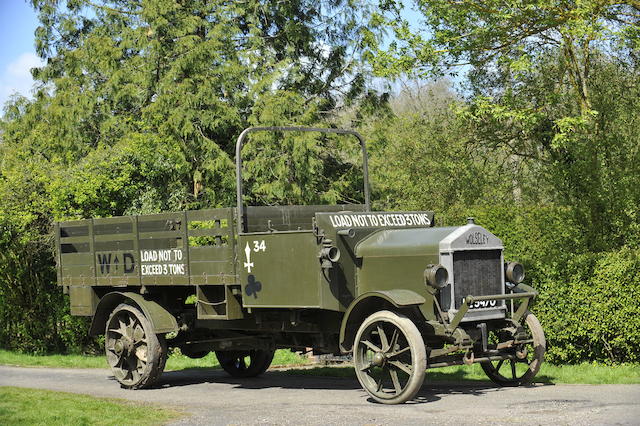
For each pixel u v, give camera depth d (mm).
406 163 18234
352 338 9078
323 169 23094
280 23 24344
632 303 10867
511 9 14039
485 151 17609
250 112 22844
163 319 10648
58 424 7871
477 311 8867
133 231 10906
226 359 12133
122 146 18703
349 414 7973
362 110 23844
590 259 11281
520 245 12773
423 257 8781
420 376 8312
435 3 14812
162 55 22344
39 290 16312
